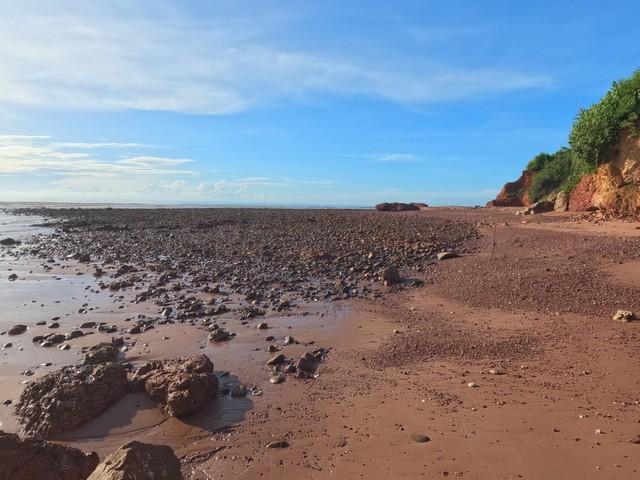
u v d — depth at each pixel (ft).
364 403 20.02
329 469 15.07
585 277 37.96
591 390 20.07
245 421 18.88
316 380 22.93
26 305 40.93
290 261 60.18
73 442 17.95
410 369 23.88
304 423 18.44
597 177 77.00
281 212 156.25
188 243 80.59
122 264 63.05
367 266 53.78
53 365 26.12
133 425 18.94
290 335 30.50
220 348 28.22
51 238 96.32
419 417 18.44
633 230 55.26
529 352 25.23
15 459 13.91
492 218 91.97
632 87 74.38
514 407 18.86
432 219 98.53
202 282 49.57
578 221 69.00
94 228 113.29
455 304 36.70
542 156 140.36
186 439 17.72
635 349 24.23
